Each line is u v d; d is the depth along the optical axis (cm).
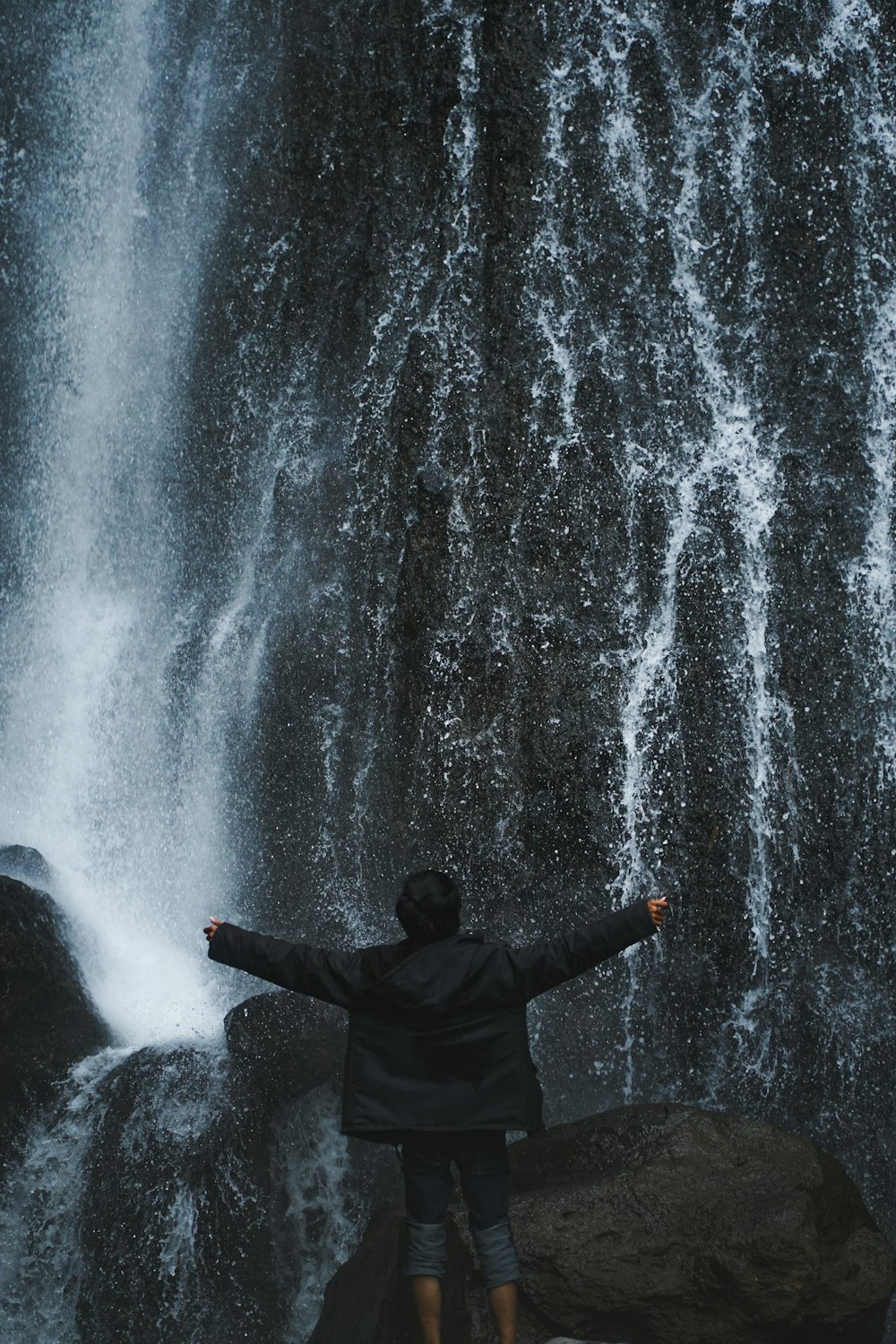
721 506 1045
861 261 1056
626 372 1070
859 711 1014
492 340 1084
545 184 1095
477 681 1041
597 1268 518
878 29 1073
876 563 1027
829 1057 957
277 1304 812
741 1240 515
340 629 1076
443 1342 515
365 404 1099
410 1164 444
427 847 1025
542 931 1000
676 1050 973
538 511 1058
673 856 1005
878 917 987
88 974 957
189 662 1116
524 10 1110
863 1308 512
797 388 1050
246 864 1064
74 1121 831
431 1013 425
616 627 1039
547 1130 622
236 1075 854
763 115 1081
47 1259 800
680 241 1080
